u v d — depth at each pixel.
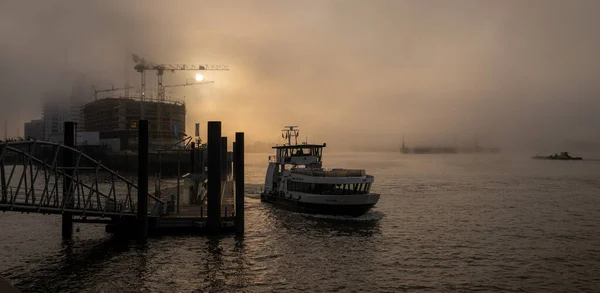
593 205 78.62
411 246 44.22
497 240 47.62
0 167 31.02
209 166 45.38
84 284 31.05
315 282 32.28
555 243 46.34
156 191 64.75
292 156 71.81
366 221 58.16
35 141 33.50
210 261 37.00
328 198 57.94
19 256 38.16
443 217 63.44
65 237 45.09
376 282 32.50
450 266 37.00
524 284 32.41
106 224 48.81
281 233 49.12
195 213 50.31
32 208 34.31
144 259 37.22
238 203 46.50
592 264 38.00
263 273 34.19
